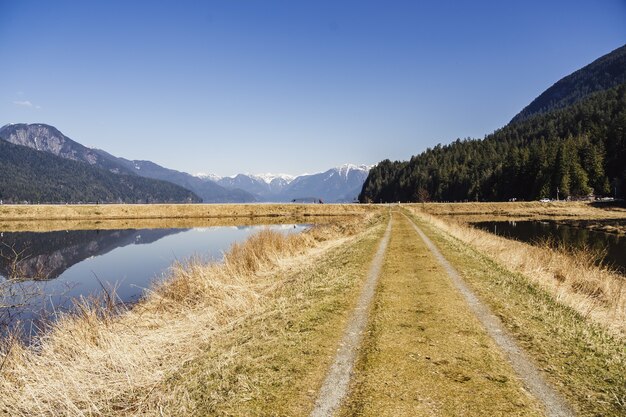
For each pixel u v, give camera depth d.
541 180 113.00
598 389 5.92
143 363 7.82
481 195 135.12
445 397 5.62
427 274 14.50
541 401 5.55
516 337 8.06
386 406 5.36
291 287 13.20
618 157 115.94
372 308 9.99
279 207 92.81
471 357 7.02
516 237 43.31
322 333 8.19
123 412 5.96
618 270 24.42
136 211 82.62
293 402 5.50
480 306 10.30
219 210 87.75
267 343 7.68
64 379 6.89
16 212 76.38
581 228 54.41
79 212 79.06
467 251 20.98
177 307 13.12
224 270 16.67
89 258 29.05
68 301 14.92
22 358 8.04
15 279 10.32
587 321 10.03
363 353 7.14
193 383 6.30
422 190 147.62
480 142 196.00
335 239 32.88
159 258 28.92
